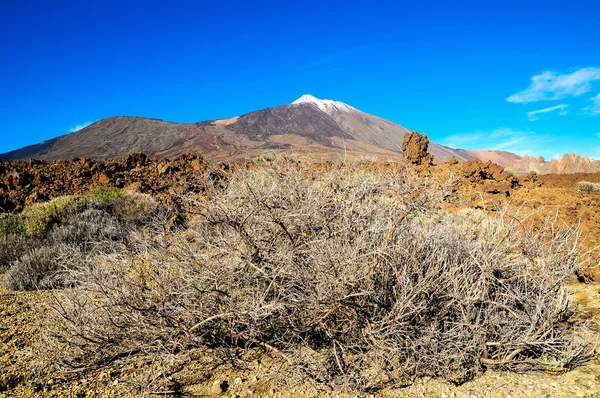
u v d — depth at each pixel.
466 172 11.95
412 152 13.61
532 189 11.09
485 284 2.84
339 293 2.58
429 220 3.46
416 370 2.54
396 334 2.53
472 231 3.61
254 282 2.89
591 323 3.18
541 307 2.68
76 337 2.80
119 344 2.78
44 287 4.51
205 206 2.99
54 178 11.54
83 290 3.15
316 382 2.56
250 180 3.21
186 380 2.65
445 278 2.69
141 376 2.68
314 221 3.00
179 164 13.12
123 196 9.02
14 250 6.12
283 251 2.84
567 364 2.66
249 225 3.04
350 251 2.69
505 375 2.60
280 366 2.72
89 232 6.03
